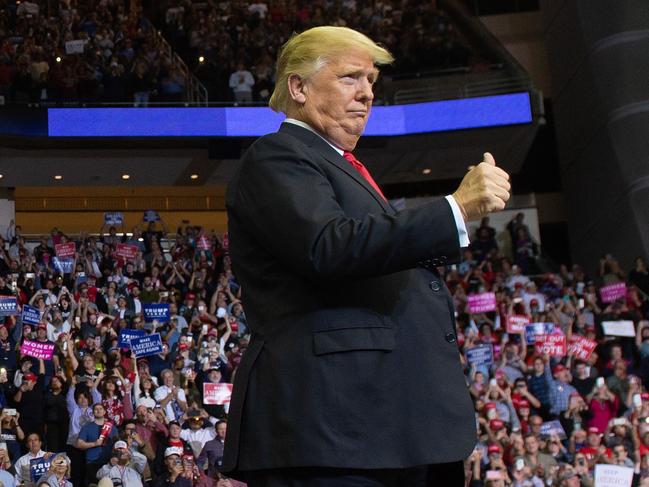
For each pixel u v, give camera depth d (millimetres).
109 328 12211
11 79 17250
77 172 19438
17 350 11648
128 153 18594
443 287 1656
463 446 1532
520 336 13445
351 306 1562
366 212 1623
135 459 9469
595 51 18969
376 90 18156
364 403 1515
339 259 1486
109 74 17812
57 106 17391
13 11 18719
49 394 10266
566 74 20562
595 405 11695
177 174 19859
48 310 12789
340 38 1726
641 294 15586
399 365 1544
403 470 1601
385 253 1479
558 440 10719
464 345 12758
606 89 18734
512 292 15016
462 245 1508
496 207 1518
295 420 1512
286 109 1770
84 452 9750
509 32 22172
